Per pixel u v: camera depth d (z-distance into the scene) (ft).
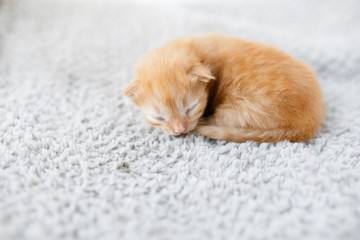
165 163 0.78
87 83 0.97
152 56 0.86
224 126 0.84
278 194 0.72
